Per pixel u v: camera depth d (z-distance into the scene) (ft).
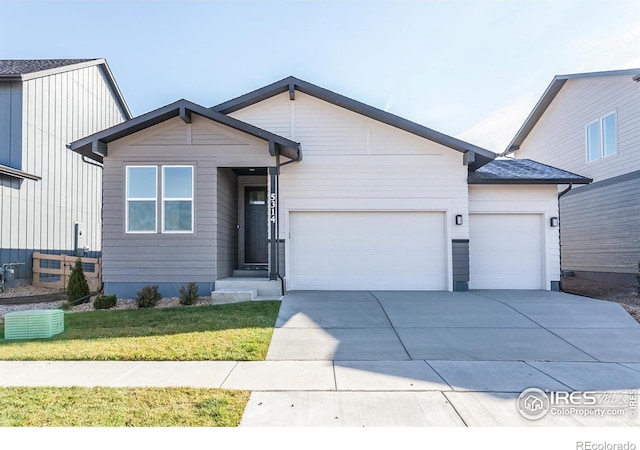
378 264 35.86
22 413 12.36
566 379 15.92
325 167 36.01
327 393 14.34
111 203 32.45
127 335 21.61
